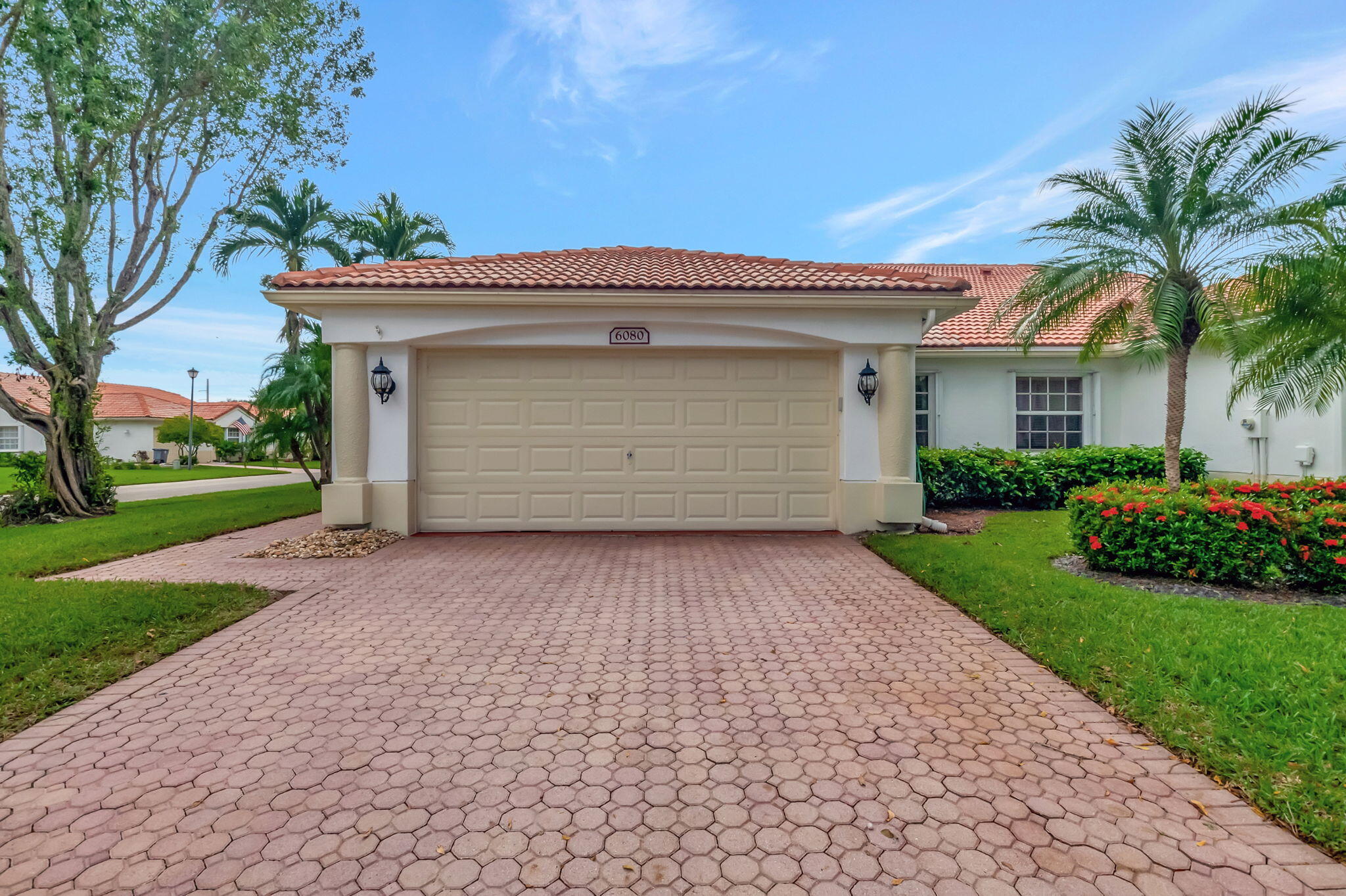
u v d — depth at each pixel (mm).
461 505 8945
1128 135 7355
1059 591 5395
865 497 8781
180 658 4230
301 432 14234
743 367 9070
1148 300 7383
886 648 4371
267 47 13820
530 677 3908
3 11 11227
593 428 8992
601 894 2070
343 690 3723
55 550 7910
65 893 2080
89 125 11680
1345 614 4734
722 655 4277
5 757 2945
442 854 2264
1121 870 2154
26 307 12023
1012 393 12727
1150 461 11328
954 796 2596
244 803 2582
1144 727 3158
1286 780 2602
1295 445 10102
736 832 2381
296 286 7977
